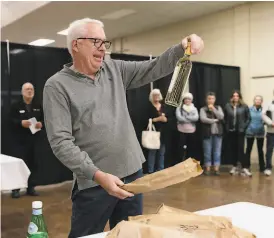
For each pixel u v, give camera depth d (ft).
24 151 12.87
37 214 2.90
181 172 2.80
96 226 4.19
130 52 21.75
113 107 4.09
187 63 3.49
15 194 12.31
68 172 14.23
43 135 13.24
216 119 13.10
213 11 10.24
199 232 2.32
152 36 19.47
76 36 3.88
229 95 11.25
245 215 3.41
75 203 4.28
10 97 13.26
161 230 2.32
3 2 15.81
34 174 12.92
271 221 3.23
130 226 2.39
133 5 16.78
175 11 14.64
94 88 4.03
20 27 21.59
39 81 13.97
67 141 3.74
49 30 22.48
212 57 12.91
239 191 6.97
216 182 9.64
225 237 2.32
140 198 4.40
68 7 17.66
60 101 3.89
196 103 15.37
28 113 12.89
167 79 15.30
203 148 13.99
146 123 15.23
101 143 3.96
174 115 15.56
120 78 4.32
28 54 13.69
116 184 3.25
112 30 22.12
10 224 9.52
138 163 4.21
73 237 4.24
